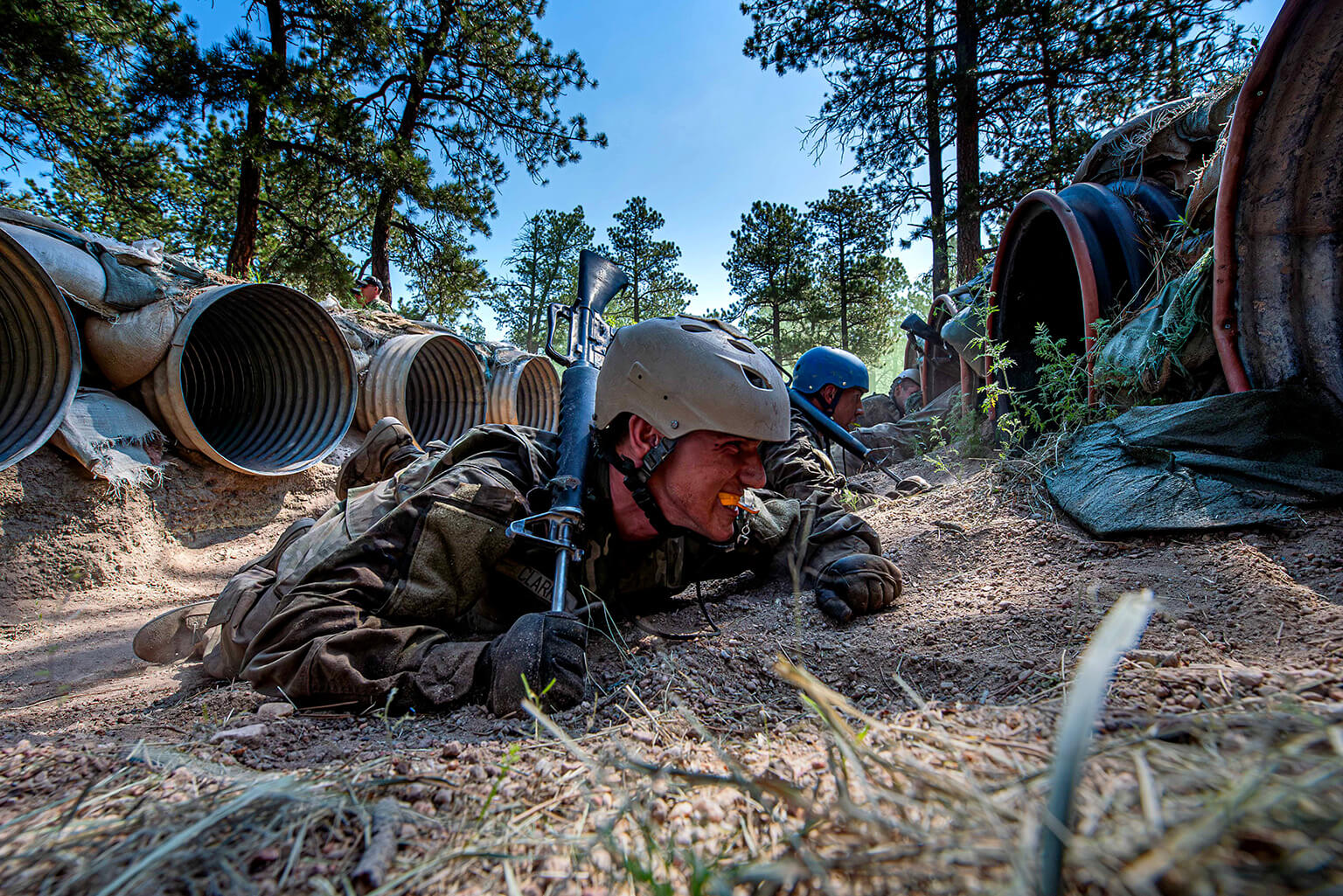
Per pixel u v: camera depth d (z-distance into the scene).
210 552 6.11
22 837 0.91
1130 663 1.45
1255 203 2.63
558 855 0.86
